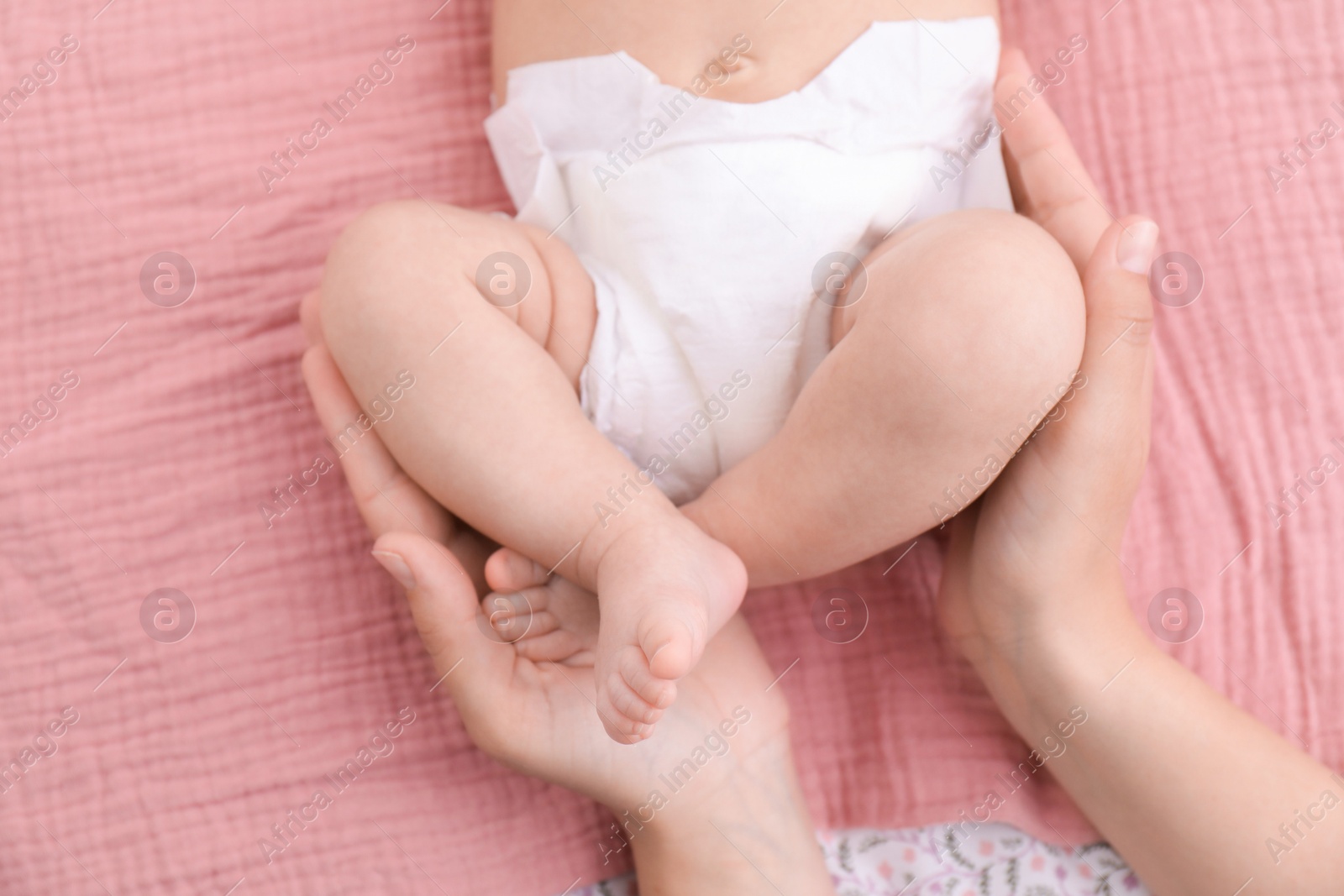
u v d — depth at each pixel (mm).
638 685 740
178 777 853
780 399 817
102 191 879
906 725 867
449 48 899
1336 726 865
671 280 809
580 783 812
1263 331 892
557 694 809
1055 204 835
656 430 823
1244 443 886
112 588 861
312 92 891
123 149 881
